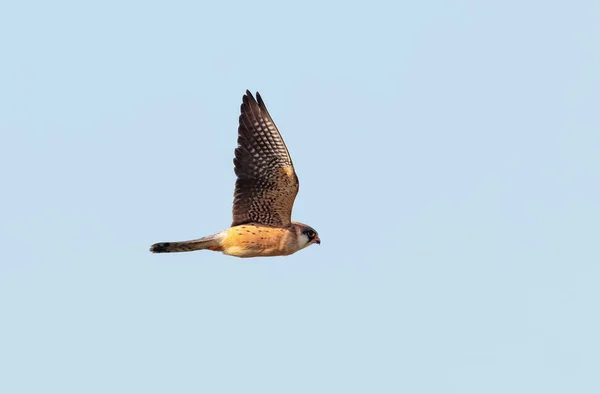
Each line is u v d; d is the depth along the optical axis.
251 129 30.69
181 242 30.50
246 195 30.81
